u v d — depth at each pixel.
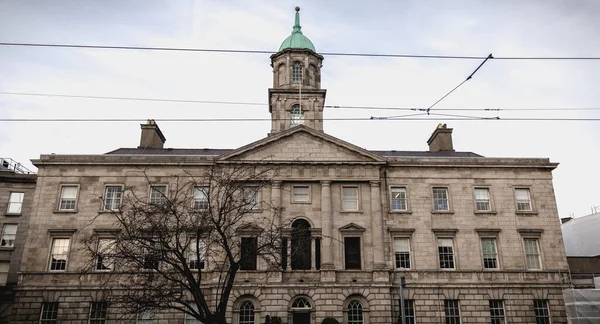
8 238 48.00
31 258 41.41
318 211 43.53
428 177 45.41
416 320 41.19
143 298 26.98
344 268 42.00
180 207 39.75
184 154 49.06
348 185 44.56
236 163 43.81
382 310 40.31
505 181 45.75
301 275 41.28
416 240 43.41
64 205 43.28
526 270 43.00
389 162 45.06
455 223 44.16
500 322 41.72
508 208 44.94
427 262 42.75
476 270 42.69
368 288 40.84
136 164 44.19
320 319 39.81
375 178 44.38
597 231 58.09
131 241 27.66
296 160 44.12
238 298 40.09
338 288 40.69
